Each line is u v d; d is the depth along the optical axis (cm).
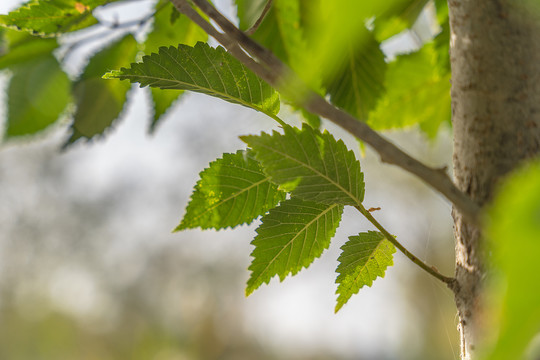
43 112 59
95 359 1138
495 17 46
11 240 1106
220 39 43
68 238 1107
